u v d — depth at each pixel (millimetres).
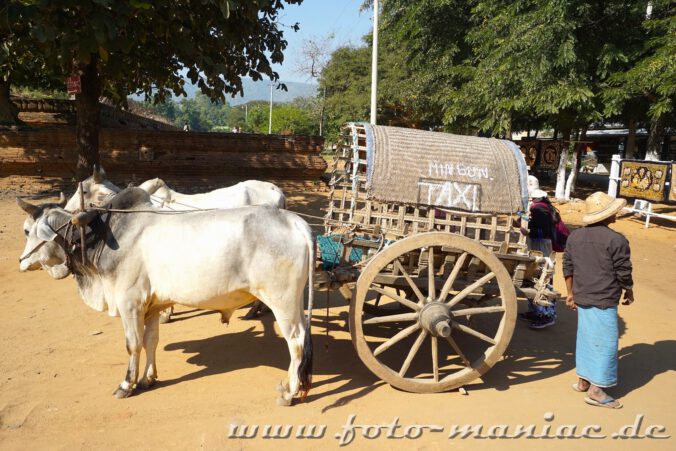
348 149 5125
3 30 7902
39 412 3977
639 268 9328
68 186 14391
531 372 4961
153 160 15617
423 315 4305
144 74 11008
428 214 4523
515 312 4410
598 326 4168
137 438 3648
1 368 4719
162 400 4219
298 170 17234
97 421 3871
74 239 4398
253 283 4109
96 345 5281
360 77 35781
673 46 12844
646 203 14016
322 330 5910
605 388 4430
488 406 4188
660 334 6012
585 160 36625
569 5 13547
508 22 15227
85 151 10812
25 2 7074
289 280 4098
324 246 4684
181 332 5859
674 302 7281
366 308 5887
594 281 4172
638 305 7121
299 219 4262
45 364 4824
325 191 16875
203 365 4961
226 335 5758
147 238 4223
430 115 24406
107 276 4277
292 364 4184
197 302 4203
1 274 7539
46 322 5879
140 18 8281
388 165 4438
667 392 4516
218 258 4047
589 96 13898
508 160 4672
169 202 5707
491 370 5008
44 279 7445
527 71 14352
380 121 32250
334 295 7270
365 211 4551
